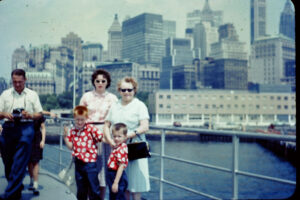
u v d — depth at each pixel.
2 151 4.04
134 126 3.80
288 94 131.75
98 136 3.92
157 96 122.50
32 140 4.09
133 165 3.74
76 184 4.01
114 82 193.75
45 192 4.54
